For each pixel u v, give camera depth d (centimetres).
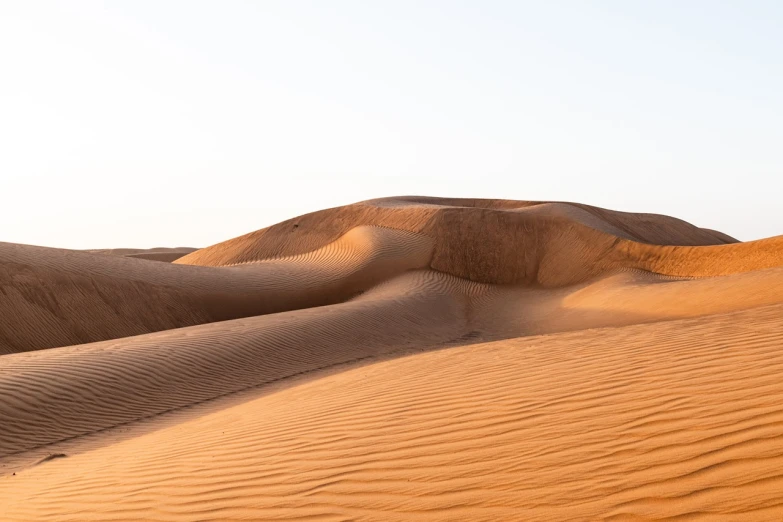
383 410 650
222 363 1542
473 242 3819
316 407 755
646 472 377
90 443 1001
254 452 603
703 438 399
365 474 481
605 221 4816
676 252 3328
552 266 3597
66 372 1313
